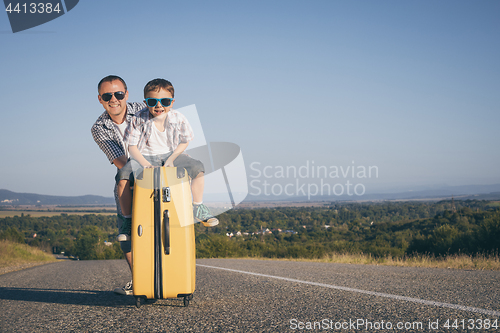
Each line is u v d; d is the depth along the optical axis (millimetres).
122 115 3586
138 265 2680
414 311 2621
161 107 3088
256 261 10219
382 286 3990
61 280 5406
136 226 2689
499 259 8312
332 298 3236
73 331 2207
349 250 22109
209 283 4488
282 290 3770
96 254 55719
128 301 3268
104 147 3574
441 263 7953
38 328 2309
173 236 2686
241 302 3092
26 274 6742
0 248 13359
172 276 2680
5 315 2760
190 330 2160
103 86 3436
